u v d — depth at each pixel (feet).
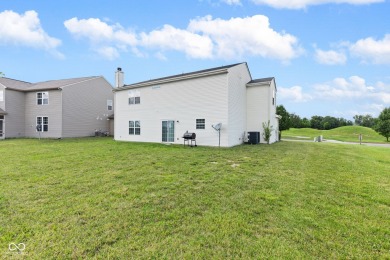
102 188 15.28
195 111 45.73
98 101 77.10
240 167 22.74
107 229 9.64
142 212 11.40
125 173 19.61
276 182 17.25
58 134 65.31
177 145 44.39
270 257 7.82
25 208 11.73
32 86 74.18
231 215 11.18
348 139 95.91
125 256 7.81
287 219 10.80
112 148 37.83
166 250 8.18
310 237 9.18
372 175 19.89
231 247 8.42
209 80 43.91
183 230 9.64
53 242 8.60
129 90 57.67
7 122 65.62
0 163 23.80
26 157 27.76
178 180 17.51
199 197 13.74
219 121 42.65
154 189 15.19
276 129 61.05
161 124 51.01
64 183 16.37
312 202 13.04
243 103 50.90
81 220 10.45
